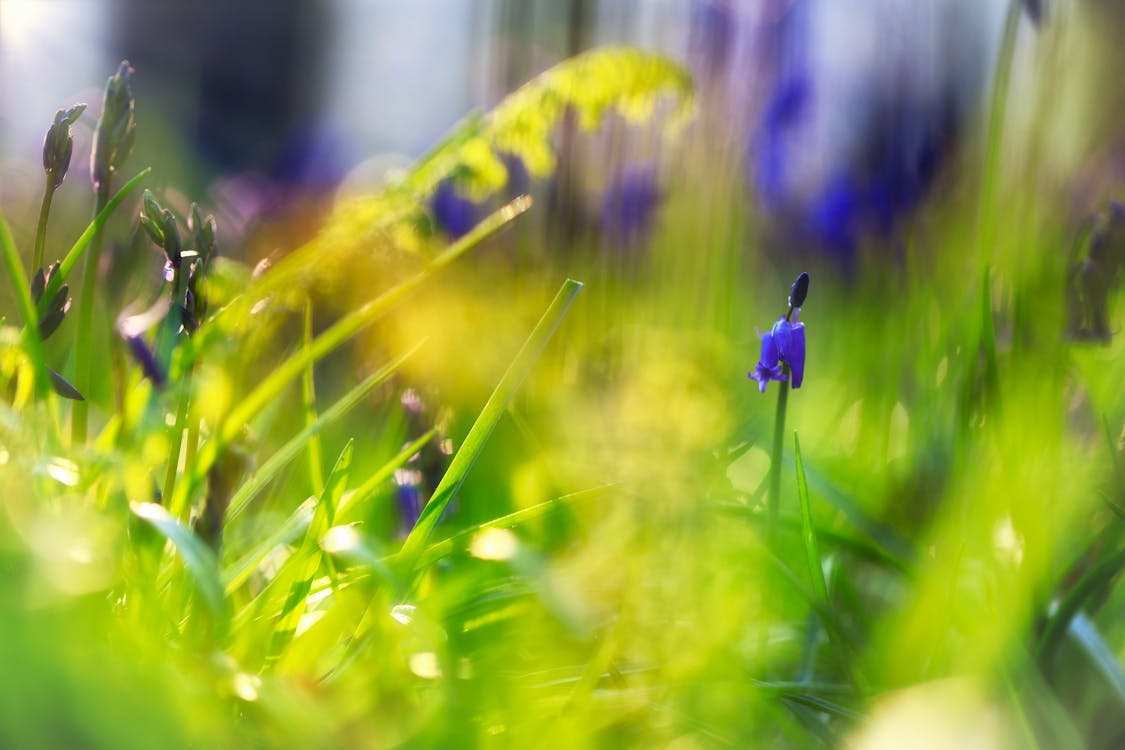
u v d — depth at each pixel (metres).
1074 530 0.90
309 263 0.83
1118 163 1.01
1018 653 0.82
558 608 0.74
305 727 0.74
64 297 0.80
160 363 0.79
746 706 0.82
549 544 0.92
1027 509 0.85
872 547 0.87
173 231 0.78
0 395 0.79
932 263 1.07
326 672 0.79
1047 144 0.98
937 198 1.12
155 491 0.78
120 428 0.80
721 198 1.12
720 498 0.90
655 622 0.83
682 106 1.00
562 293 0.80
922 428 0.97
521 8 1.15
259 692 0.74
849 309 1.31
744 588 0.85
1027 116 1.00
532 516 0.81
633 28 1.16
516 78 1.16
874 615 0.92
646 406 0.90
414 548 0.78
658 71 0.94
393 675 0.76
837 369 1.28
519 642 0.83
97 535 0.75
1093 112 1.01
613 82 0.93
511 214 0.81
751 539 0.85
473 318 0.97
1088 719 0.84
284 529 0.81
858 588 0.94
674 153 1.10
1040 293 0.93
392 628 0.76
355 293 0.88
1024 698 0.82
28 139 1.93
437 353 0.91
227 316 0.80
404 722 0.76
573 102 0.94
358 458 0.92
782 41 1.22
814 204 1.34
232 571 0.80
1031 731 0.81
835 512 0.96
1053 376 0.88
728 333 1.11
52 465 0.77
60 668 0.73
